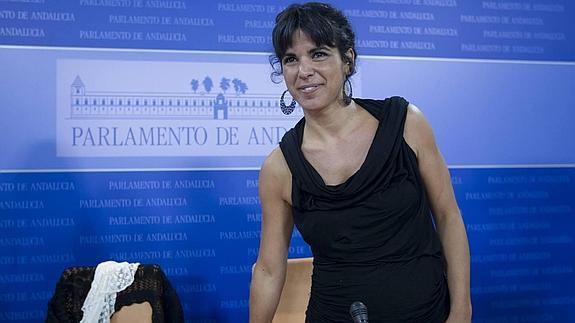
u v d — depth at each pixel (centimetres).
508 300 299
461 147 296
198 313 276
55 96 264
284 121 283
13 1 261
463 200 296
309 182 124
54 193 264
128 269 227
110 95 268
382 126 124
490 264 298
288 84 121
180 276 274
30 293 262
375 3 290
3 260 261
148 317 223
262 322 144
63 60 265
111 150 268
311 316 132
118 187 269
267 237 140
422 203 125
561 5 305
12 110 261
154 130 272
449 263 127
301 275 226
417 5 294
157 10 272
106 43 268
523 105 302
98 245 267
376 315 120
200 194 275
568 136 303
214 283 277
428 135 126
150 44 272
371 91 289
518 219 300
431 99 294
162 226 272
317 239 126
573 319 302
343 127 127
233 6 279
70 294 224
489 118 299
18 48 262
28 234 262
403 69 292
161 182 272
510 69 301
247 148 280
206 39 277
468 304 125
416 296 119
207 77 277
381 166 120
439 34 296
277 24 120
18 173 261
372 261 121
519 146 300
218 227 277
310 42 116
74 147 265
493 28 300
